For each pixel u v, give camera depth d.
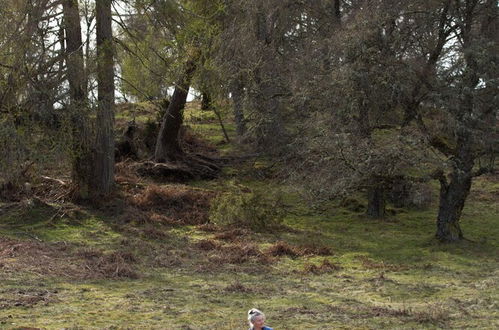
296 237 21.53
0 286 13.12
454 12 19.70
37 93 17.64
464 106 18.86
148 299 12.77
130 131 30.12
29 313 10.98
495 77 18.75
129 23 21.44
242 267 17.02
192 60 22.75
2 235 19.23
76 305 11.88
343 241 21.09
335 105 20.30
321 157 20.78
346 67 19.75
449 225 20.72
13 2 17.91
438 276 16.22
